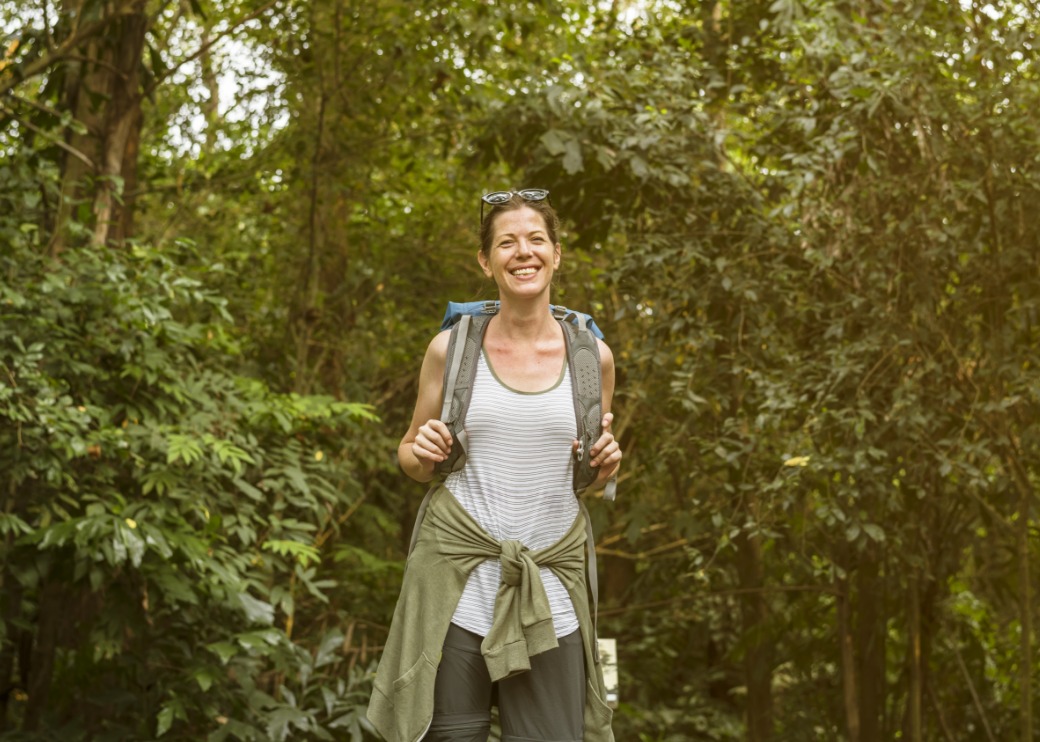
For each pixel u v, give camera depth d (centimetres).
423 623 205
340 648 668
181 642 540
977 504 620
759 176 632
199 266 601
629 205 638
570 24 752
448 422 205
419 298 855
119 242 585
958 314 574
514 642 198
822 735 774
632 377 624
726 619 949
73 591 610
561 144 607
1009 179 544
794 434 550
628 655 960
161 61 626
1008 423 572
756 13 663
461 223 851
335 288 820
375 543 836
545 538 206
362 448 743
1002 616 754
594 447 204
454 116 727
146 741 536
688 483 766
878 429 537
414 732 201
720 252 600
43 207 593
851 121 554
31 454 491
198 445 517
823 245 569
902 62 533
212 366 633
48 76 615
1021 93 534
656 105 612
